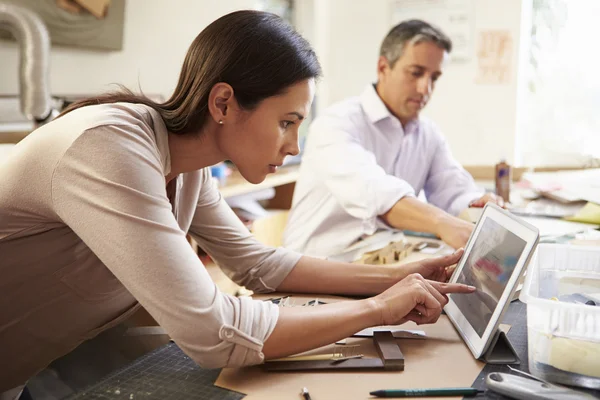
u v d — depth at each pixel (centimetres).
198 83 99
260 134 100
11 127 227
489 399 84
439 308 103
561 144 321
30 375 127
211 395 87
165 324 88
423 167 229
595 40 306
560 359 86
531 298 89
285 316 96
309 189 206
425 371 93
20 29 205
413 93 205
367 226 171
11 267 107
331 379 91
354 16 359
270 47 97
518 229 100
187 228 121
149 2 285
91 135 92
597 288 106
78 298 116
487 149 338
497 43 328
